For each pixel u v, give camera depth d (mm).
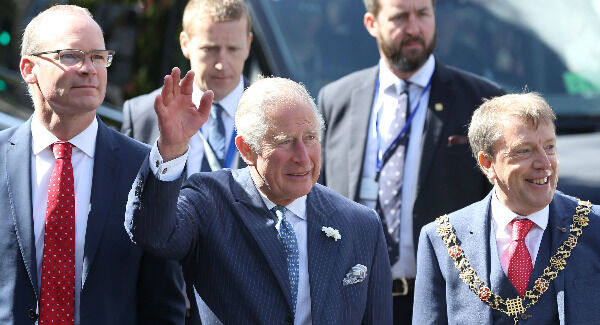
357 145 17172
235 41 16234
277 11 20328
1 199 12484
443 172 16500
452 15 20719
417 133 16875
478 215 13562
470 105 16922
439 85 16984
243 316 11977
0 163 12664
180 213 12141
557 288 12867
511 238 13281
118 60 20531
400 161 16766
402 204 16625
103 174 12695
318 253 12297
